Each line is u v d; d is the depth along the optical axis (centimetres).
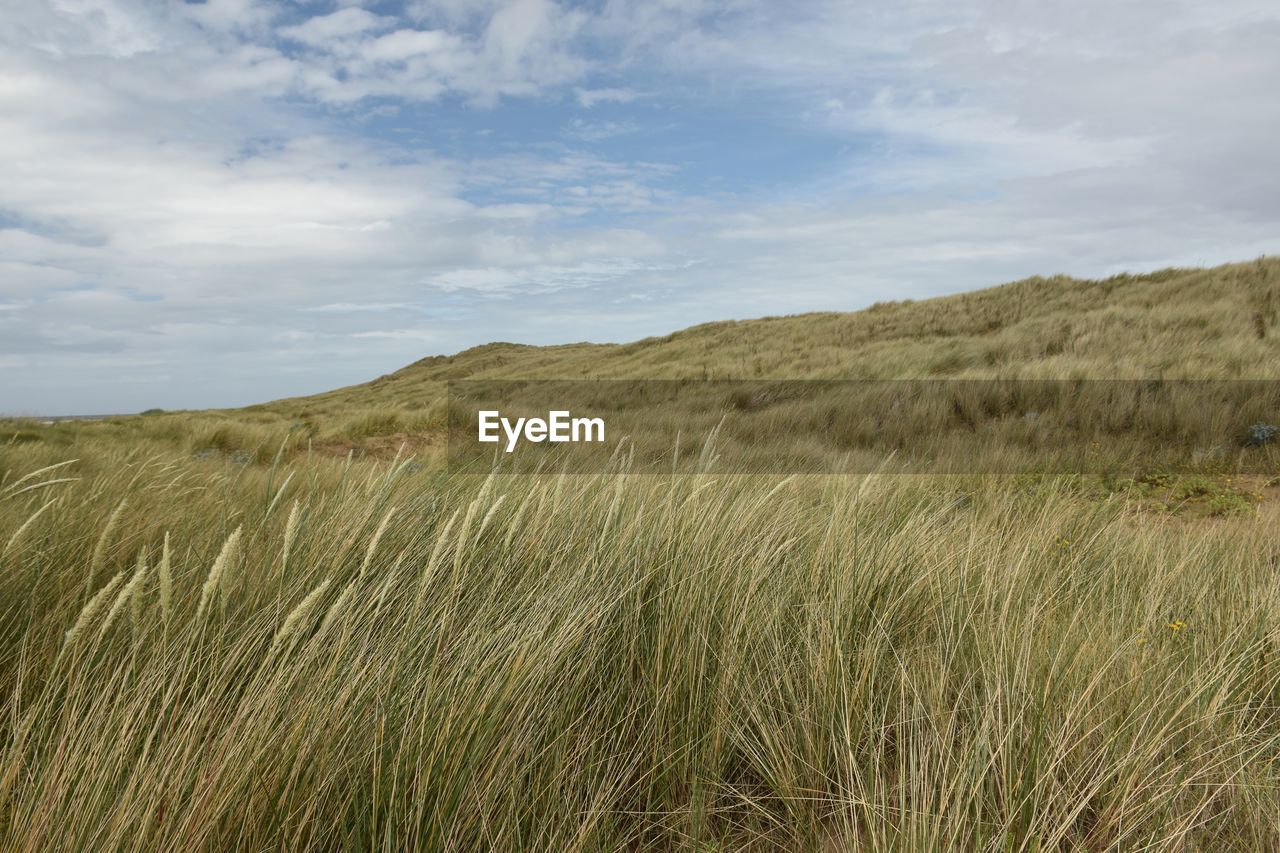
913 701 226
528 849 165
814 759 202
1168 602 346
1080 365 1432
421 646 202
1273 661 263
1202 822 174
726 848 183
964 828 170
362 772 162
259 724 154
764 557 299
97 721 152
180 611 220
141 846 128
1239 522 588
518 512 243
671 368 2703
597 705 214
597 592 254
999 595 303
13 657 209
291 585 233
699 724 217
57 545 270
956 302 2952
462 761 169
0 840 130
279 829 144
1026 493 687
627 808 193
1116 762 187
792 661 243
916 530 382
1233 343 1444
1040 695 211
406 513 326
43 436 1134
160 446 1034
